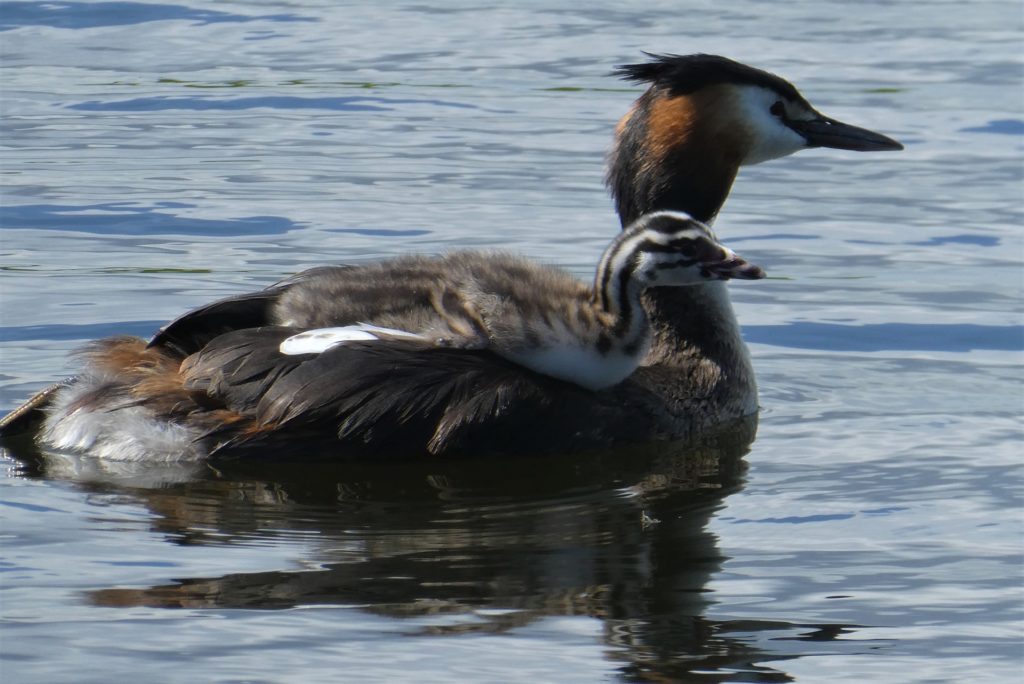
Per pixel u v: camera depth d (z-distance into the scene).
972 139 20.45
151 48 23.88
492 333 12.07
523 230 17.33
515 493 11.42
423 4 26.28
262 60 23.34
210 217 17.66
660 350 13.25
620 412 12.38
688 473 11.90
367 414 11.66
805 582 10.04
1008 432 12.67
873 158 20.14
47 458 11.80
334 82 22.38
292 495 11.23
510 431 11.94
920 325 15.20
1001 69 22.81
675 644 9.23
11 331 14.53
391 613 9.52
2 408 12.67
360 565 10.12
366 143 20.08
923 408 13.26
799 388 13.82
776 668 9.08
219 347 11.87
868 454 12.26
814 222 18.05
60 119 20.83
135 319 14.86
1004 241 17.38
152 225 17.44
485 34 24.58
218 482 11.43
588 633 9.36
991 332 15.01
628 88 22.03
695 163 13.78
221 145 19.97
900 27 24.92
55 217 17.59
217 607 9.56
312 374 11.68
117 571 9.98
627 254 12.23
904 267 16.73
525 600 9.73
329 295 12.20
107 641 9.16
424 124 20.78
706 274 12.20
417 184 18.72
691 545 10.57
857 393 13.67
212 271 16.11
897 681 8.94
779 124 13.98
